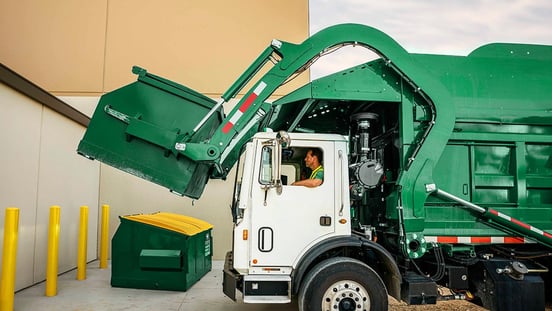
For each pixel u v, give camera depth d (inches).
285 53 211.2
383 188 227.9
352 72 217.5
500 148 224.2
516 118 223.3
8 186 275.3
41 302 260.5
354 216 240.1
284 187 198.1
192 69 466.3
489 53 228.5
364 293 186.7
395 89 217.6
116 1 471.2
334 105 235.0
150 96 219.5
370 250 208.1
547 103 226.2
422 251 203.8
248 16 475.2
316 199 198.7
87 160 417.1
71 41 464.8
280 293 189.8
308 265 189.9
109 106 217.6
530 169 225.5
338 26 212.8
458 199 210.8
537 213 220.2
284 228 195.2
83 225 332.8
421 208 206.1
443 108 211.0
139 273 298.2
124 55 465.7
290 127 242.5
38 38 463.8
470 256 215.0
